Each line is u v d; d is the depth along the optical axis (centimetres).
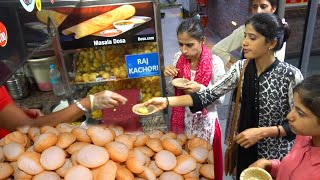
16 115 114
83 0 168
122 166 79
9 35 75
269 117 160
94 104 117
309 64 501
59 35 173
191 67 207
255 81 158
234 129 177
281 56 212
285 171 124
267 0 221
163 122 133
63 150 82
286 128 149
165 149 89
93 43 180
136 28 179
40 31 104
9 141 89
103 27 176
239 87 167
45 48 188
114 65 202
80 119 122
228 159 183
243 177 106
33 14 97
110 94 119
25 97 201
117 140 88
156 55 192
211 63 200
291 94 150
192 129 180
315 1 363
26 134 95
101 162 76
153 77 208
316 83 106
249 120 167
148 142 91
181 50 196
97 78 201
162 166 83
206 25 848
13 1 79
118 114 125
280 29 145
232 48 250
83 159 76
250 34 146
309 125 106
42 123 107
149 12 176
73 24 172
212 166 87
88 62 204
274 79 152
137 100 169
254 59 160
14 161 82
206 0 857
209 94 170
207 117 189
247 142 149
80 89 209
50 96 203
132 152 83
